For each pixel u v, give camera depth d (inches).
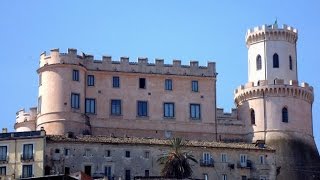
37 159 5792.3
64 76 6279.5
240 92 6766.7
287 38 6929.1
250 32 6993.1
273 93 6648.6
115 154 5969.5
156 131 6456.7
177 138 6117.1
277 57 6875.0
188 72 6624.0
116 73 6496.1
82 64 6378.0
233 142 6491.1
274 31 6899.6
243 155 6259.8
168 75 6579.7
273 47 6889.8
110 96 6446.9
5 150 5841.5
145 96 6510.8
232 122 6638.8
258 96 6658.5
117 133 6387.8
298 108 6678.2
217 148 6205.7
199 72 6643.7
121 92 6476.4
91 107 6392.7
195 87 6624.0
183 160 5871.1
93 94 6412.4
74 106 6254.9
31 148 5821.9
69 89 6264.8
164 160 5900.6
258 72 6884.8
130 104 6471.5
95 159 5925.2
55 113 6200.8
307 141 6648.6
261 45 6919.3
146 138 6195.9
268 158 6318.9
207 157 6161.4
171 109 6535.4
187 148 6127.0
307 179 6446.9
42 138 5826.8
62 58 6299.2
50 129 6166.3
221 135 6579.7
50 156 5836.6
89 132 6314.0
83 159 5895.7
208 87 6638.8
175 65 6614.2
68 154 5876.0
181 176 5821.9
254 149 6299.2
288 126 6594.5
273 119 6594.5
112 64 6501.0
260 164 6284.5
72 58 6318.9
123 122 6417.3
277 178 6318.9
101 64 6476.4
